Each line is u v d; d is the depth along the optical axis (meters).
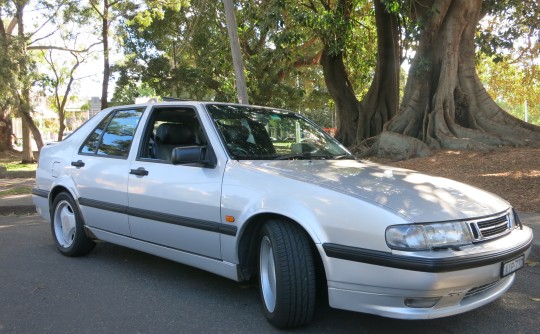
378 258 3.11
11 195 11.36
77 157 5.72
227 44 18.67
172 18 23.80
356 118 16.64
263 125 4.86
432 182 3.90
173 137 4.98
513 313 4.02
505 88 25.14
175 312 4.09
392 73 15.53
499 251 3.26
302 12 13.51
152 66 24.59
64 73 27.06
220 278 4.98
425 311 3.12
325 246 3.32
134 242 4.94
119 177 4.96
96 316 4.02
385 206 3.23
